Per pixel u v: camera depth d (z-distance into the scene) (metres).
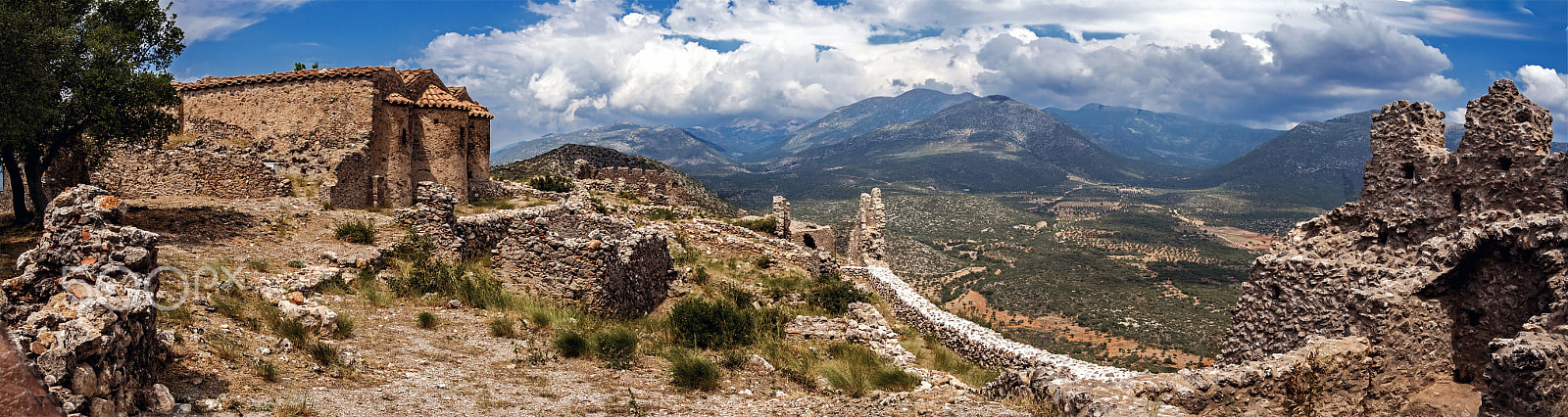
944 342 21.03
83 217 8.92
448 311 16.70
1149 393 9.12
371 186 35.00
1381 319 10.93
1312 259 12.48
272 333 12.26
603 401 11.07
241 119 36.88
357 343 13.13
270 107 36.44
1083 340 35.84
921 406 10.48
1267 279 13.06
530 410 10.24
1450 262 10.86
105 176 30.23
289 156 35.75
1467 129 11.15
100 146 27.08
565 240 19.06
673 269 24.23
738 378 13.58
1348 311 11.47
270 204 27.73
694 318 17.27
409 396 10.22
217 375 9.50
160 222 21.72
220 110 37.12
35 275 8.28
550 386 11.70
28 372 2.29
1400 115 12.05
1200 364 23.61
